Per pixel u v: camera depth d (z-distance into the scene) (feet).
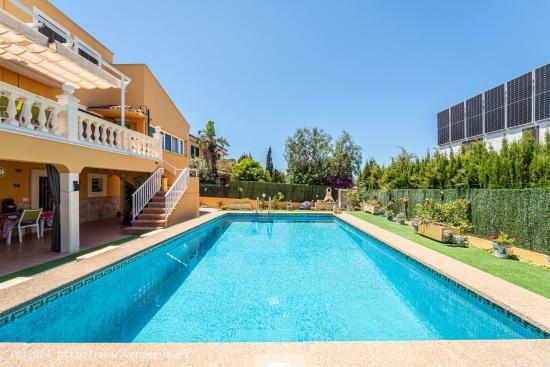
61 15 34.53
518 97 43.78
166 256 29.32
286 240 39.50
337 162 89.15
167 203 38.88
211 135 87.76
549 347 10.38
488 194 30.12
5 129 18.43
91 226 38.86
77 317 16.30
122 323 15.38
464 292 17.47
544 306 14.08
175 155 56.24
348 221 49.37
